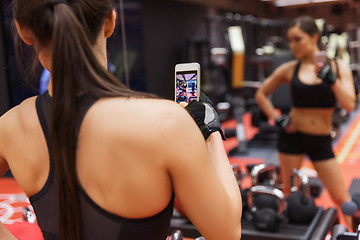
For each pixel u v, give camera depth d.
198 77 0.83
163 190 0.62
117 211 0.62
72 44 0.60
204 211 0.63
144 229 0.63
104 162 0.61
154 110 0.61
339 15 11.21
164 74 6.83
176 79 0.87
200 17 8.42
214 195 0.63
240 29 5.86
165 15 6.98
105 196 0.62
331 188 2.50
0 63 2.46
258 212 1.99
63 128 0.61
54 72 0.61
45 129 0.66
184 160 0.60
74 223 0.62
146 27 6.36
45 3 0.62
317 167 2.54
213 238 0.65
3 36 2.45
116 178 0.61
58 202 0.65
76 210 0.62
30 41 0.67
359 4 10.88
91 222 0.63
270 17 12.14
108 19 0.67
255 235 1.96
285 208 2.06
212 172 0.64
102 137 0.61
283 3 11.72
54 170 0.65
